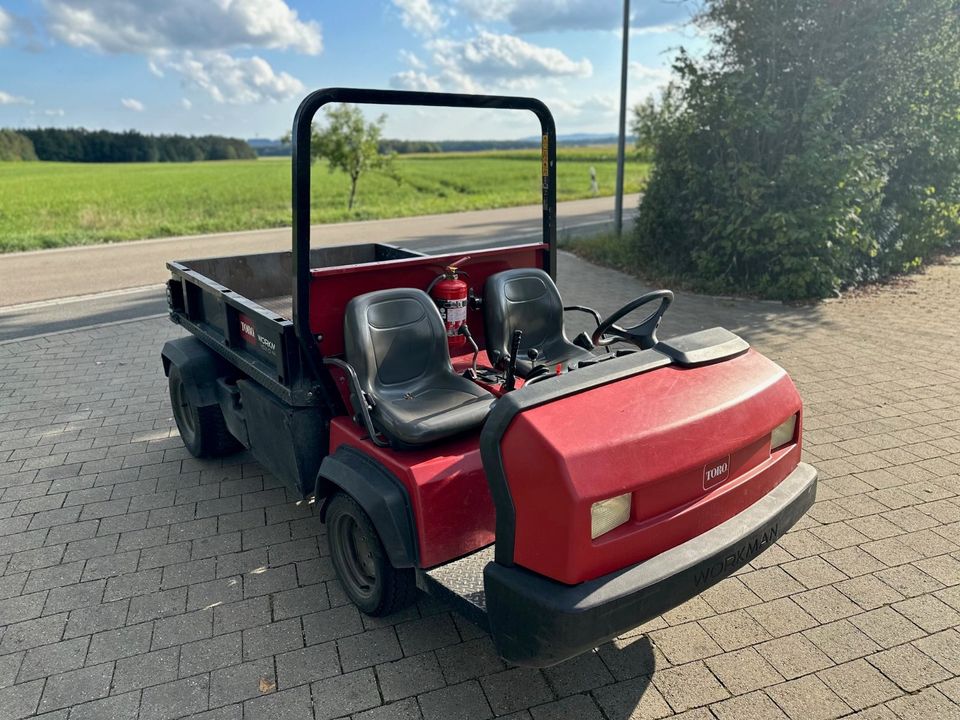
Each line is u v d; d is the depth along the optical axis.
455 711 2.68
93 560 3.71
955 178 10.01
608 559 2.28
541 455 2.22
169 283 5.08
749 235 8.78
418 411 3.13
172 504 4.29
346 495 3.03
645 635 3.07
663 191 10.12
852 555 3.58
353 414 3.32
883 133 9.24
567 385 2.47
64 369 6.83
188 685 2.84
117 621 3.23
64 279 11.59
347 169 24.67
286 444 3.60
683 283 9.62
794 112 8.68
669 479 2.39
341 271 3.45
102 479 4.61
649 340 3.79
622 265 10.96
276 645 3.06
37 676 2.90
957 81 9.52
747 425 2.61
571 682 2.81
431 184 37.34
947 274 9.82
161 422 5.56
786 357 6.52
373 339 3.29
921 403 5.40
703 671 2.85
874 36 8.49
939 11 8.70
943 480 4.27
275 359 3.53
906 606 3.20
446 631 3.14
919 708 2.64
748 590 3.34
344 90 3.24
